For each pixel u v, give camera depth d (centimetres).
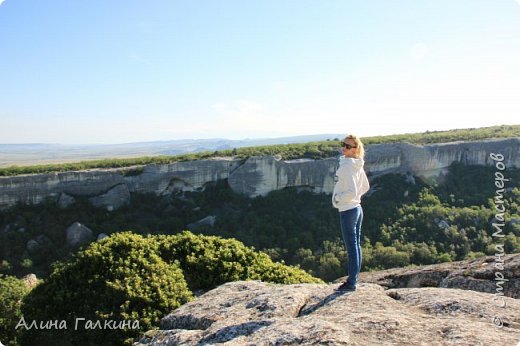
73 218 5078
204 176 6050
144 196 5753
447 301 640
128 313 984
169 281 1074
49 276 1188
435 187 5856
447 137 6850
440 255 3791
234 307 730
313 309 662
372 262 3788
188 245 1289
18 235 4619
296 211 5797
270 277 1204
